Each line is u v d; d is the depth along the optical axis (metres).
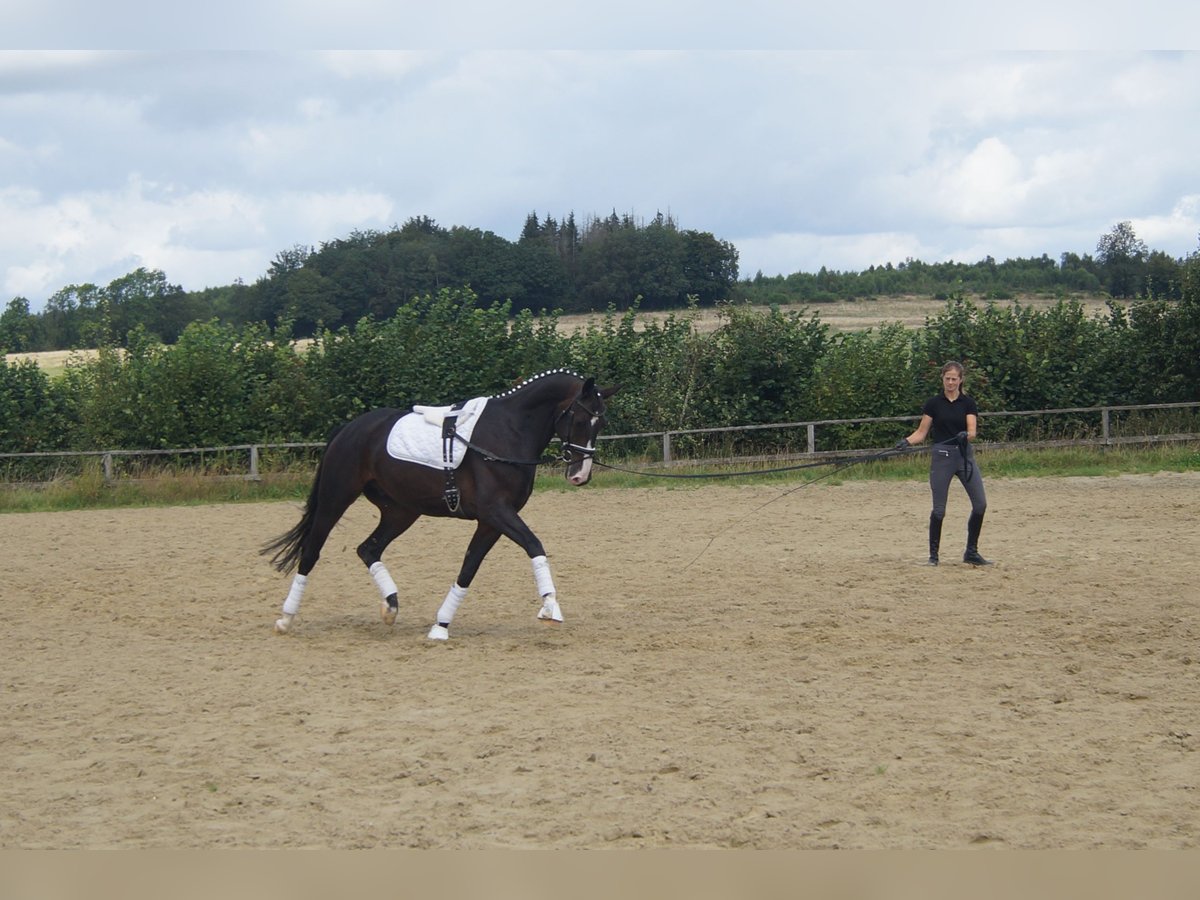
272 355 22.92
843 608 9.64
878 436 21.91
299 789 5.62
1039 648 8.16
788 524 14.80
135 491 19.12
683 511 16.38
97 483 19.09
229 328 23.64
